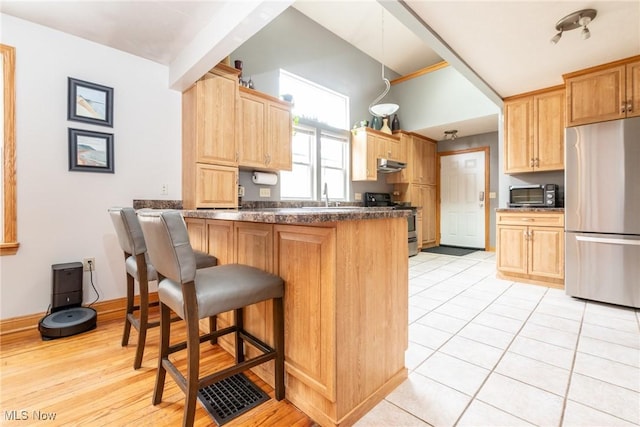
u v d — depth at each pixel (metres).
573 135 2.82
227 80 2.95
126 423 1.26
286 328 1.40
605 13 2.01
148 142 2.77
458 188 6.08
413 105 5.51
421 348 1.91
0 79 2.12
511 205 3.66
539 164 3.40
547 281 3.28
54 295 2.23
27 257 2.20
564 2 1.92
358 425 1.24
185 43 2.52
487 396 1.42
